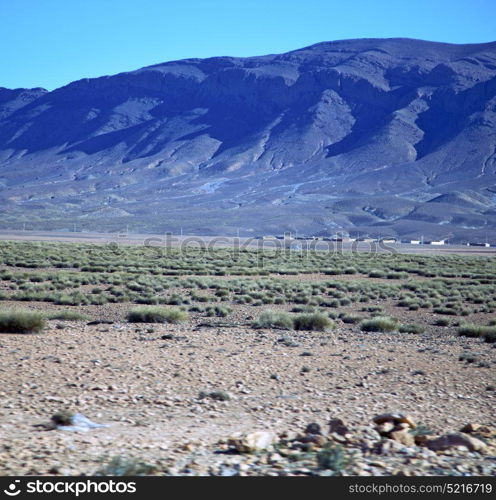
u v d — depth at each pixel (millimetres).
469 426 13641
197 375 19141
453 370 21969
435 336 33469
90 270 76062
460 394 18109
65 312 35562
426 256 135875
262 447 11383
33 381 17094
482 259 131500
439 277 83625
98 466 10047
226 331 31422
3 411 13812
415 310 48250
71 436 12008
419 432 12883
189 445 11477
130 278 64500
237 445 11281
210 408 15125
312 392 17500
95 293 51625
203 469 10109
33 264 79438
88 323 33562
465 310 46094
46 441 11500
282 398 16547
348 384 18828
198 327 33219
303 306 45000
